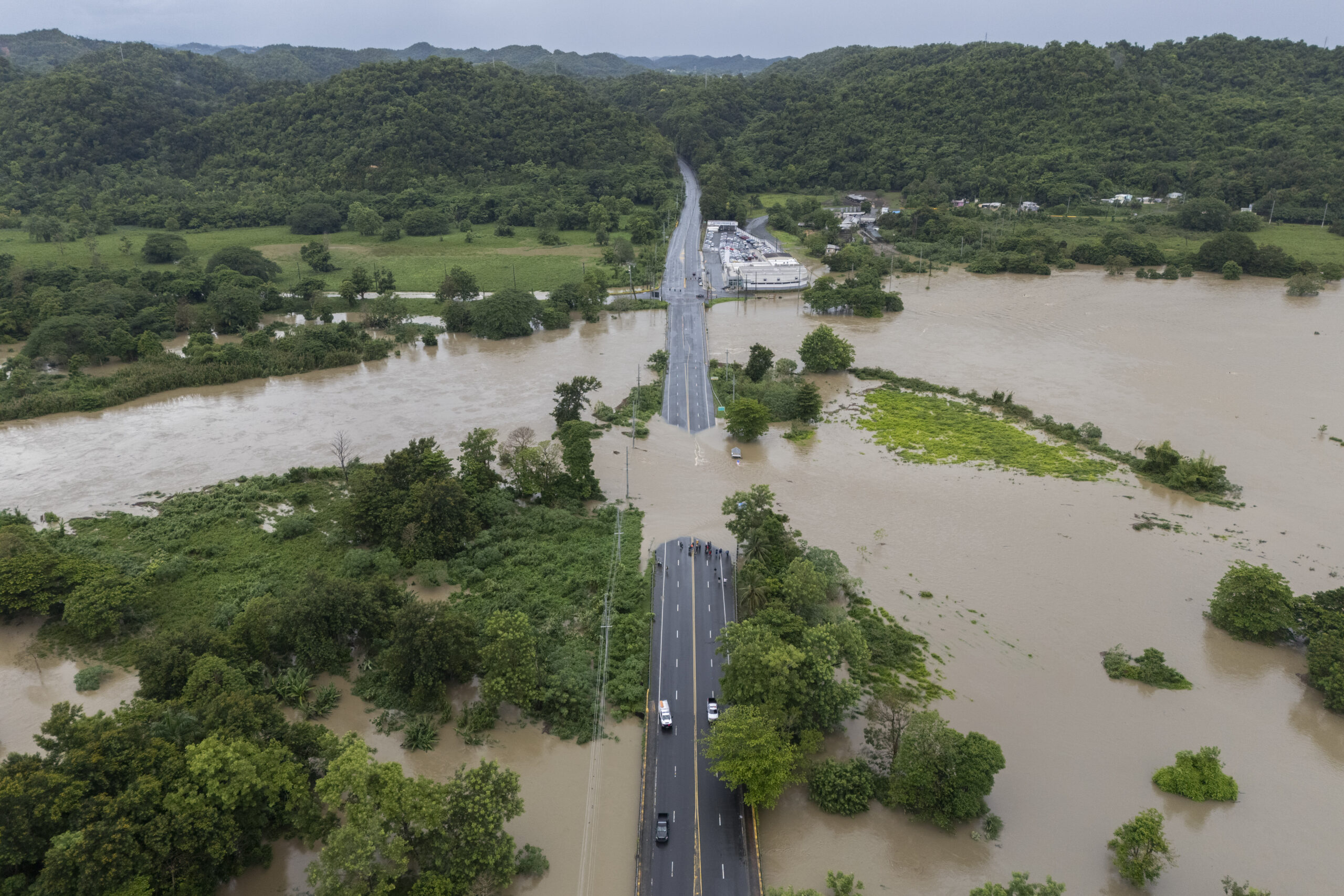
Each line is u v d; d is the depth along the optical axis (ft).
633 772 325.21
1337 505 524.52
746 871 280.31
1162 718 355.15
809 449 616.39
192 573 445.78
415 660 350.64
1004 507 528.63
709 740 311.68
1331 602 402.11
